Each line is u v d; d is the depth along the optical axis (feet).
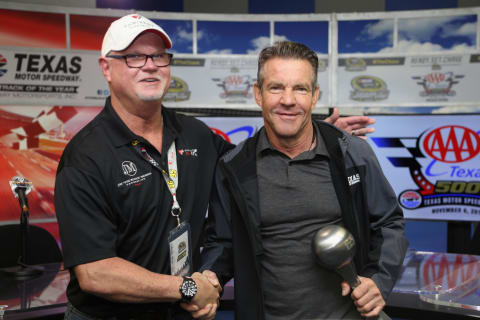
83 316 4.28
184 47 11.28
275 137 4.30
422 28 11.06
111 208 4.15
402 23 11.09
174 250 4.17
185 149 4.75
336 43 11.23
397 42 11.16
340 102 11.29
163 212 4.40
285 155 4.35
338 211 4.25
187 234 4.42
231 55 11.24
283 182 4.28
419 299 5.68
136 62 4.15
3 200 10.47
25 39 10.53
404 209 9.74
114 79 4.23
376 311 3.83
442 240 12.46
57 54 10.72
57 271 7.22
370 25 11.17
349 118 5.08
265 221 4.27
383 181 4.42
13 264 7.95
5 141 10.51
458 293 5.65
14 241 8.00
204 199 4.80
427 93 11.07
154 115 4.46
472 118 9.32
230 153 4.66
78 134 4.34
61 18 10.71
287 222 4.25
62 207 3.97
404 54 11.04
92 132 4.25
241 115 11.09
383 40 11.20
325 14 11.21
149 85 4.19
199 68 11.21
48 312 5.74
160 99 4.32
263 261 4.34
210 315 4.20
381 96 11.19
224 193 4.67
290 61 4.05
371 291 3.81
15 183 7.11
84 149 4.10
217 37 11.30
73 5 11.75
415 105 11.14
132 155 4.30
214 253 4.61
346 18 11.20
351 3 12.71
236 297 4.39
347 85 11.25
